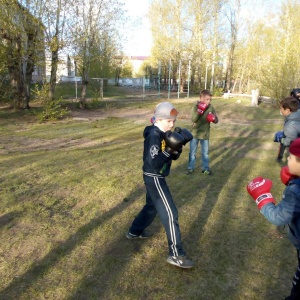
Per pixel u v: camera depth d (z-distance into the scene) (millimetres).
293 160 2031
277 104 17406
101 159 6727
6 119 12836
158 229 3684
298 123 4621
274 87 17125
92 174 5633
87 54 16891
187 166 6312
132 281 2762
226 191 4918
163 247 3309
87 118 13820
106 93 30562
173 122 2990
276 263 3066
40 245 3307
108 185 5055
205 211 4184
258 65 23547
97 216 3996
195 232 3627
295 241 2166
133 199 4543
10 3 12125
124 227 3711
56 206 4277
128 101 21516
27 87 15250
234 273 2898
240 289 2686
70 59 16516
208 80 31969
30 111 14719
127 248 3277
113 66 33750
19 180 5227
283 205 2016
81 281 2750
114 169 5977
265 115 15094
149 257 3123
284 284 2766
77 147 8055
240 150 7895
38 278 2781
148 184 2934
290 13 17609
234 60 29734
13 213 4020
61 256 3109
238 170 6094
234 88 30328
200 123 5578
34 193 4703
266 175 5805
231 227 3764
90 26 16359
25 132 10258
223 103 19047
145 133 3010
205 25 28625
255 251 3264
